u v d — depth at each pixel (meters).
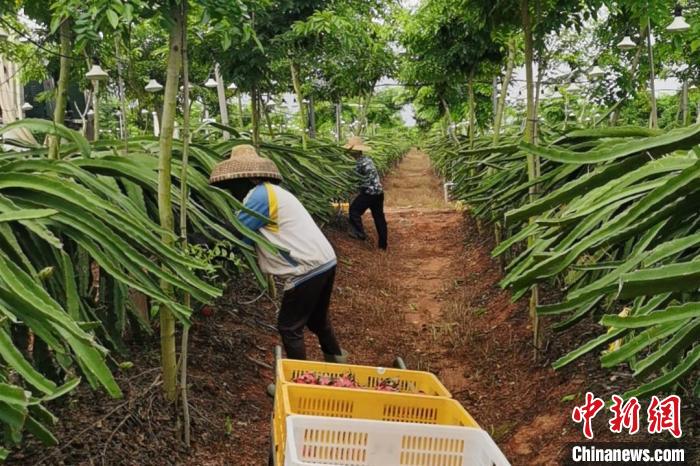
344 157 8.80
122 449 2.77
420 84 11.23
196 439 3.12
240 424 3.44
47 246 2.66
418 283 7.18
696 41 5.61
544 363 4.00
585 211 2.24
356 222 8.94
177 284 2.64
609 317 1.83
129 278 2.56
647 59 6.82
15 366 1.93
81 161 3.15
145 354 3.67
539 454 3.11
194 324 4.22
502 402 3.87
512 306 5.23
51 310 2.07
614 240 2.07
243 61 5.23
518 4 4.53
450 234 9.87
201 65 5.97
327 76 10.08
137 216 2.98
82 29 2.61
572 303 2.15
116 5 2.52
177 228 3.81
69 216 2.53
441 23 7.65
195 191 3.86
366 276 7.14
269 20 4.99
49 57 4.61
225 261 4.22
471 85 8.19
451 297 6.38
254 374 4.06
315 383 2.82
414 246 9.29
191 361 3.80
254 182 3.61
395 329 5.39
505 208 4.82
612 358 1.92
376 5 7.54
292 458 1.93
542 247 2.64
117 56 3.79
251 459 3.15
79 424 2.85
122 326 2.94
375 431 2.27
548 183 3.90
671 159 2.18
